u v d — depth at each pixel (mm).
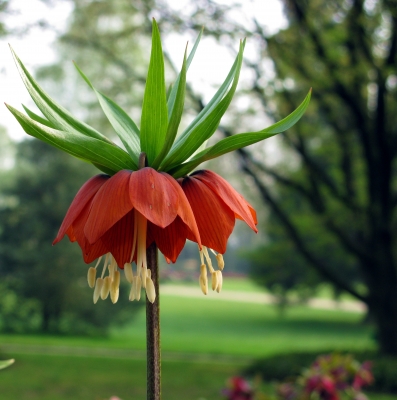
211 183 1450
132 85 12039
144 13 10156
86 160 1398
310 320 31500
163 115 1383
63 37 11133
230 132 11211
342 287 12234
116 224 1474
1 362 1405
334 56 10523
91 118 12594
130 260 1402
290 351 12898
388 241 11945
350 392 4250
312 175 12023
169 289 52469
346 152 13258
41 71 13055
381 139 11586
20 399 9195
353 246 12102
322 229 13656
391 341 11930
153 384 1272
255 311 35594
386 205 11914
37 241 21625
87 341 19344
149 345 1287
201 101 10156
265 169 11781
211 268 1468
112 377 11531
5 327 22172
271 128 1391
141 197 1293
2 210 21344
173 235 1506
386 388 10258
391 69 10070
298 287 25094
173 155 1385
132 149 1479
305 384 4094
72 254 21625
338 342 21531
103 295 1431
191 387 10680
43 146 21875
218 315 32281
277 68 10422
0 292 21719
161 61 1354
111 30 11422
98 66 12664
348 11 9758
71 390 10109
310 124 12609
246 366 12992
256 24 9719
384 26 10508
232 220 1438
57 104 1490
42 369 12242
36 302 22031
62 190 21625
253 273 26766
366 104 12180
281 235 17047
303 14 10086
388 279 12000
